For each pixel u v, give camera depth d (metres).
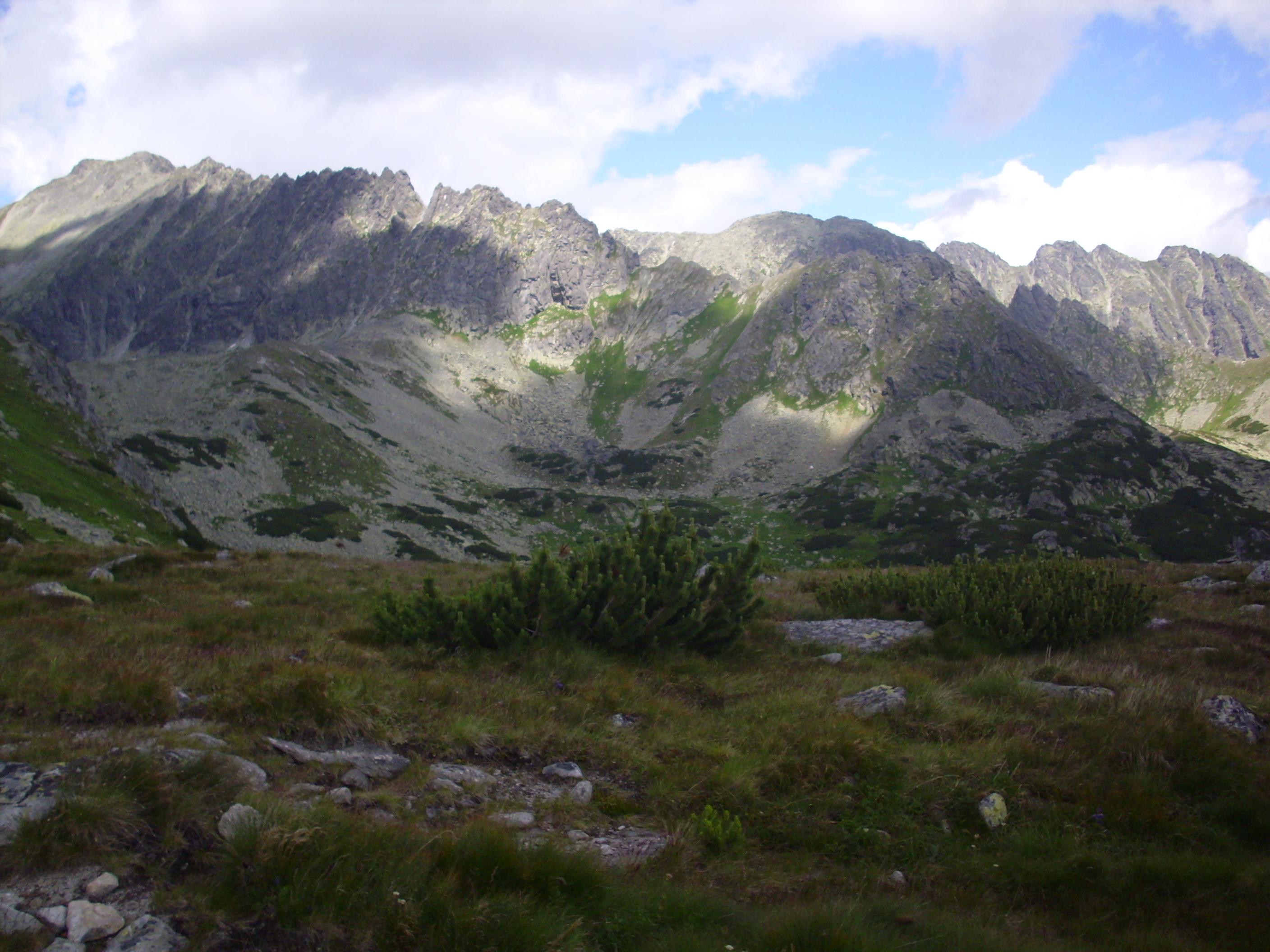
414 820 6.33
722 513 151.00
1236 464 150.38
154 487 70.56
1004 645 13.38
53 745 6.33
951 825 7.36
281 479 119.25
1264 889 6.05
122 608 13.69
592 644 12.62
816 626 15.79
